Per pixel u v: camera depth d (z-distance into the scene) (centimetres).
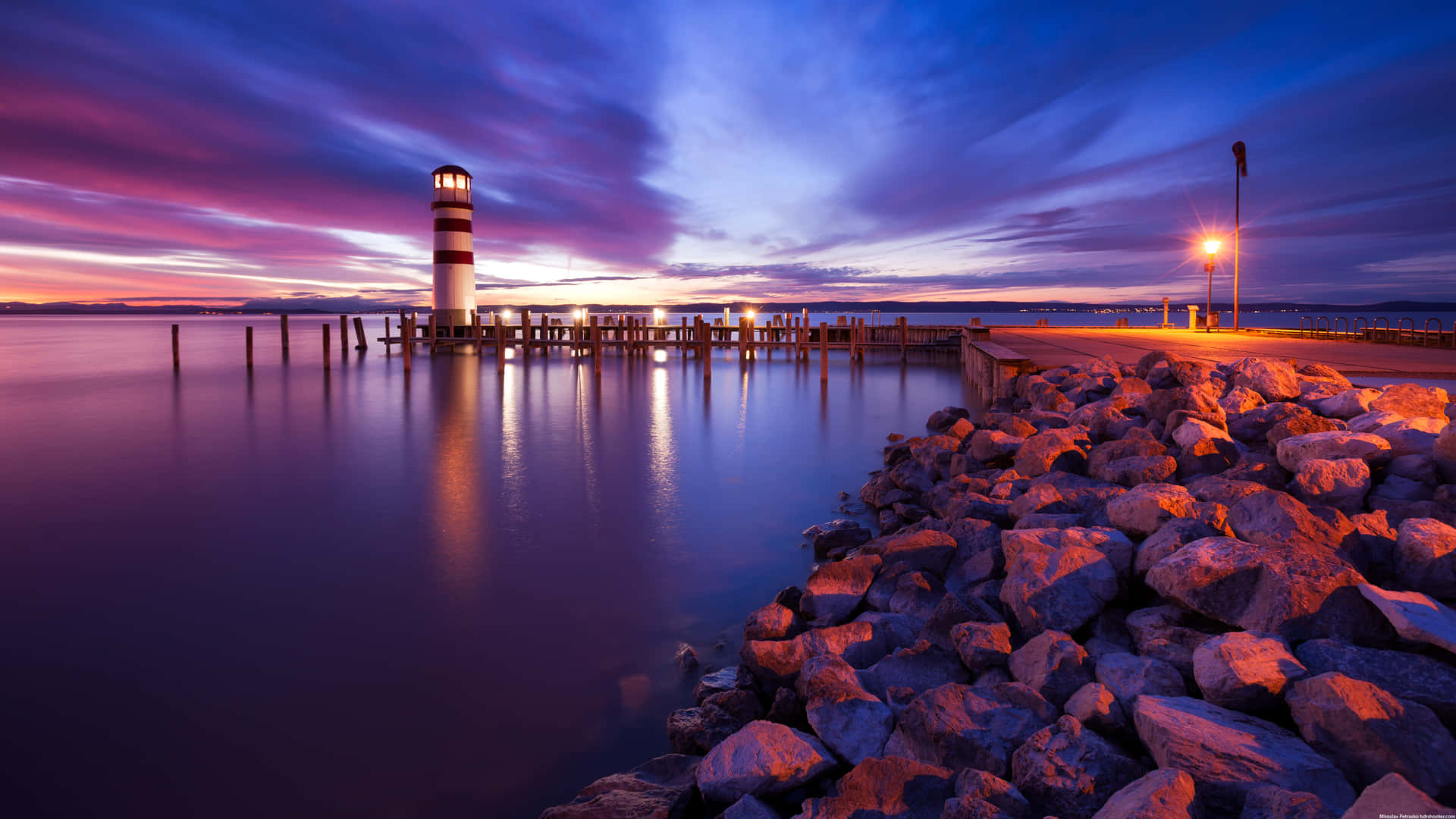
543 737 432
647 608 610
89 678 493
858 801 301
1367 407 669
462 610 605
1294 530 413
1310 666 331
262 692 475
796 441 1354
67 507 908
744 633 531
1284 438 621
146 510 896
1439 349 1677
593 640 552
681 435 1425
